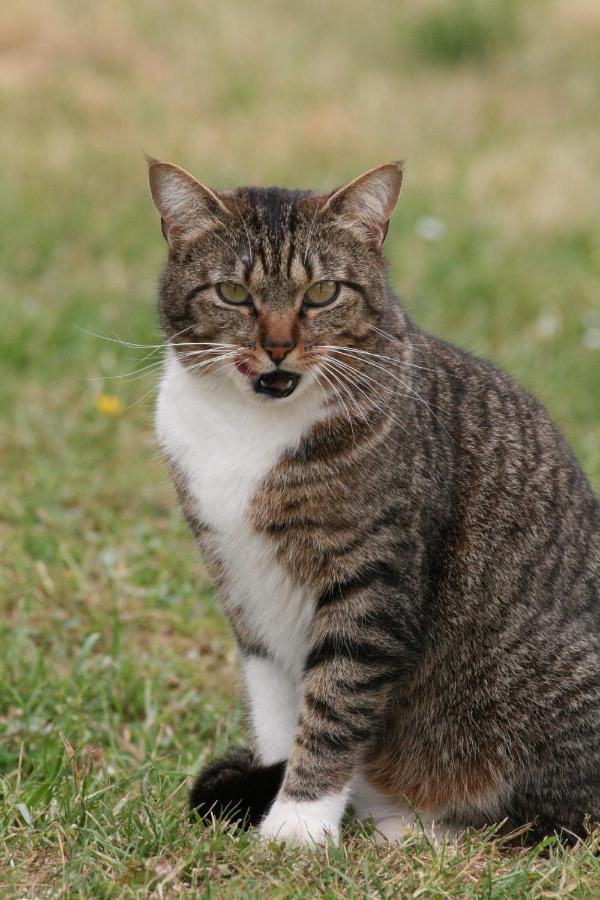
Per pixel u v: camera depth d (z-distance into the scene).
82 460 9.38
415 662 5.50
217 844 4.89
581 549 5.84
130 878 4.62
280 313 5.31
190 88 19.25
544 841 5.12
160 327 5.79
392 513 5.31
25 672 6.87
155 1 22.36
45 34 19.97
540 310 12.51
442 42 21.81
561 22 22.94
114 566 8.09
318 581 5.42
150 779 5.85
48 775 5.82
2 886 4.50
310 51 21.64
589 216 14.98
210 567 5.80
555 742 5.66
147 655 7.36
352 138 17.52
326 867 4.78
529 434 5.91
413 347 5.78
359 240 5.50
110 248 13.61
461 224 14.38
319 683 5.41
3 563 8.02
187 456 5.55
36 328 11.23
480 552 5.60
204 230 5.46
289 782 5.39
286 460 5.34
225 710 6.89
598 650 5.75
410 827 5.30
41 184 15.14
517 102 19.81
